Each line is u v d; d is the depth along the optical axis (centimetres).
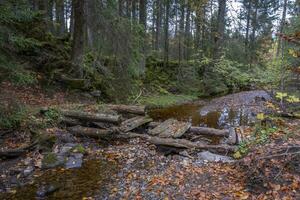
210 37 2397
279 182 531
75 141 830
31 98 1109
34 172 637
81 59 1383
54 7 2247
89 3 1334
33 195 548
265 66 1956
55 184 589
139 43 1614
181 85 2189
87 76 1409
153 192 557
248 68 2173
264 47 1969
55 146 756
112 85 1418
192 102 1855
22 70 786
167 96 1931
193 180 606
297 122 858
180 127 945
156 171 658
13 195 546
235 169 638
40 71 1323
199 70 2402
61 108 969
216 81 2247
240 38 2741
